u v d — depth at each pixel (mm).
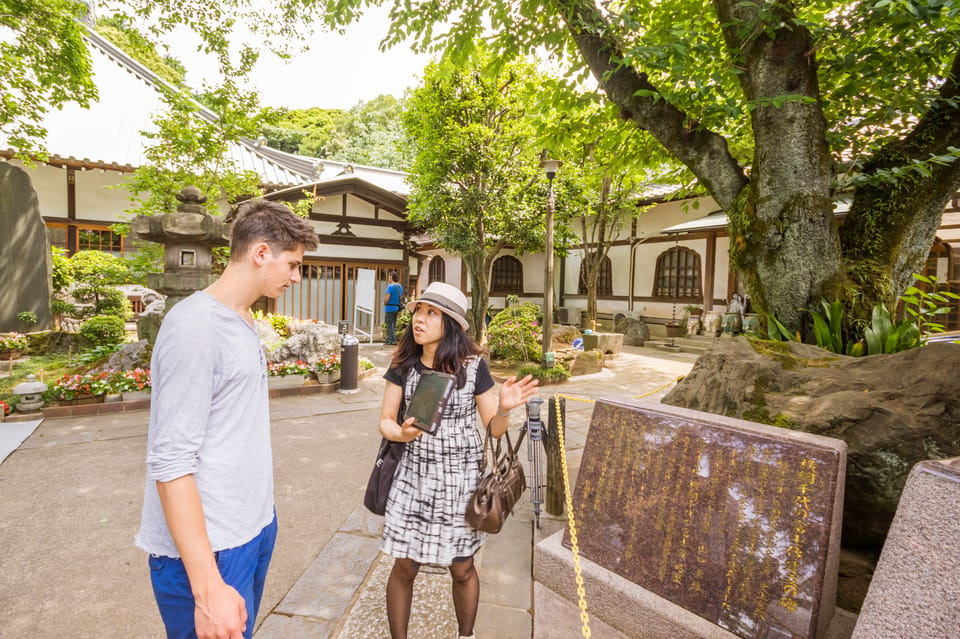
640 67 3951
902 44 3240
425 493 1841
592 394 7379
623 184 12562
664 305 15602
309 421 5598
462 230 10641
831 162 3234
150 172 8945
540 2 4273
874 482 2061
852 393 2260
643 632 1916
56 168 11367
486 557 2822
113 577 2543
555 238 13453
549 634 2068
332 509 3412
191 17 7172
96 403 5758
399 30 4906
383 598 2385
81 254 10438
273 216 1307
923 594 1079
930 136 3184
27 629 2145
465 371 1896
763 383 2539
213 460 1207
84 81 7516
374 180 22109
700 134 3715
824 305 2945
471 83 9836
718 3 3535
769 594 1674
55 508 3312
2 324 8148
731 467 1859
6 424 5148
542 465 3820
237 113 8688
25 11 6469
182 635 1234
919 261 3270
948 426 1994
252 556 1307
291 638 2102
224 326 1234
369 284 13484
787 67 3104
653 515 2021
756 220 3287
